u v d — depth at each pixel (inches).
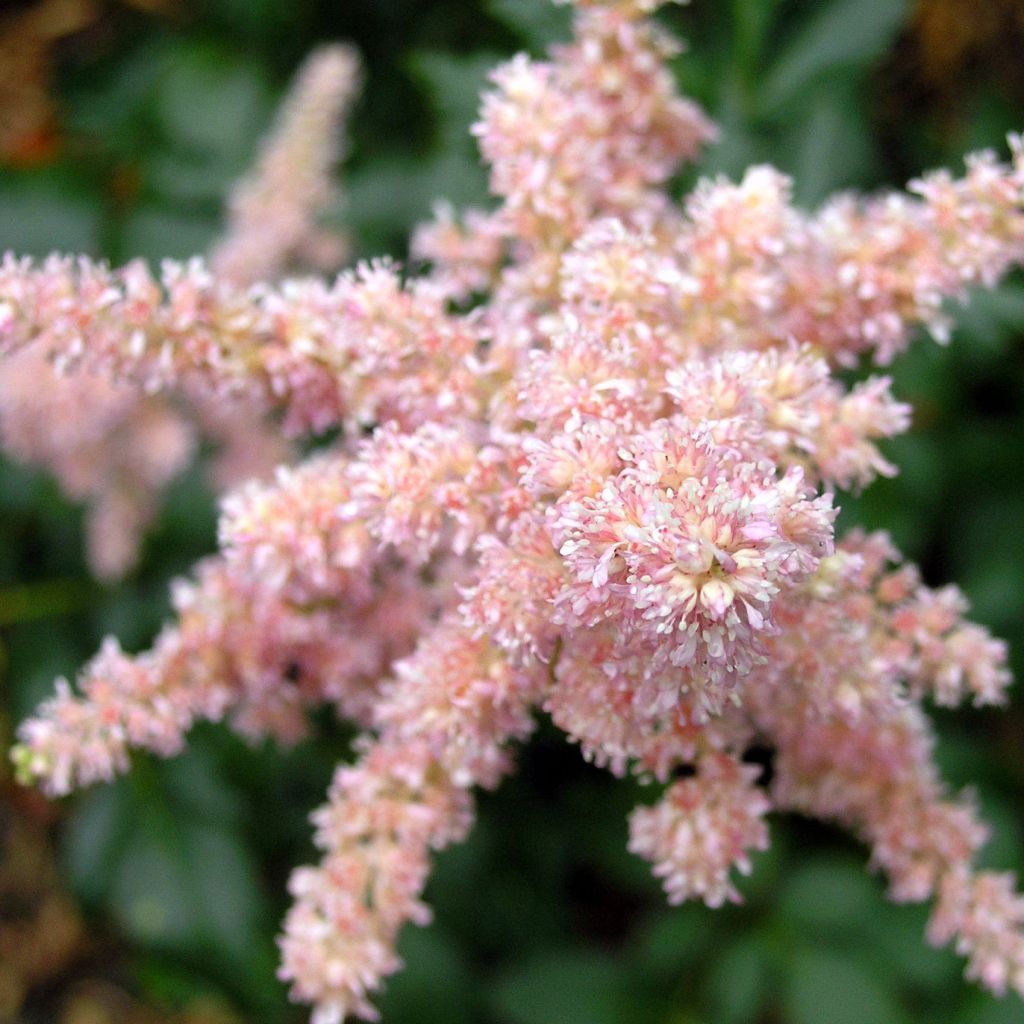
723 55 11.2
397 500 7.7
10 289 8.0
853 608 8.0
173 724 8.7
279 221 11.7
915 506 11.1
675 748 7.9
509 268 8.7
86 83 16.0
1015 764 11.8
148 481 12.3
